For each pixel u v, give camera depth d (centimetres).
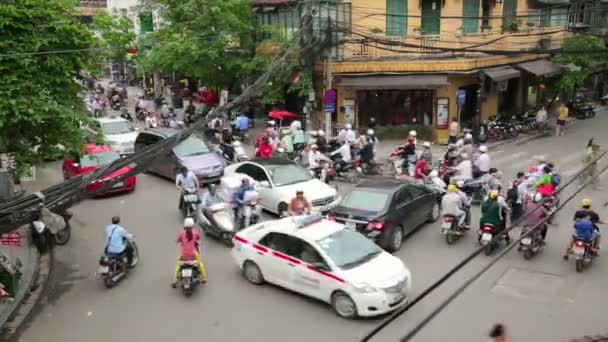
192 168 1917
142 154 904
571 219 1550
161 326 1016
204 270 1188
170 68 2878
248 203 1473
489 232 1295
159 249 1402
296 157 2238
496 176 1666
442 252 1331
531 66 2825
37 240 1391
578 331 947
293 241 1100
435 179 1703
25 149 1188
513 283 1145
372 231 1285
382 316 1023
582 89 3759
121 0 4769
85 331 1010
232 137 2328
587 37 2858
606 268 1214
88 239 1498
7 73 1070
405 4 2656
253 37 2817
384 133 2666
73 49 1170
